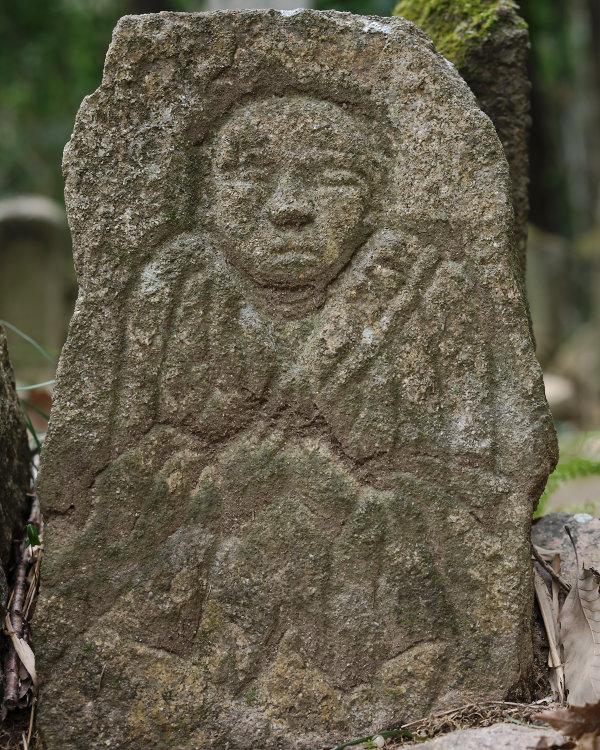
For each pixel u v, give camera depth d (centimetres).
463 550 224
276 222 226
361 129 229
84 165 221
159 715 216
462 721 216
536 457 224
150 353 224
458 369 226
